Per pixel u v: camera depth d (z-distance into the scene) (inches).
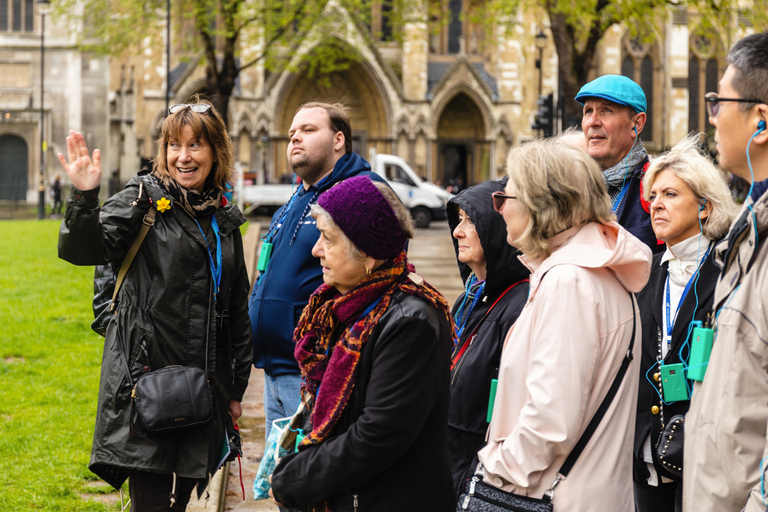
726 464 85.2
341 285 100.5
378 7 1625.2
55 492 188.2
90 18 1037.2
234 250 145.1
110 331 131.7
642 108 161.3
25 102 1572.3
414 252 718.5
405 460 95.7
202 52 1448.1
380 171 1119.6
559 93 669.9
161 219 132.6
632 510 98.5
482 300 131.5
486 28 765.3
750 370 84.4
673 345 126.2
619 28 1610.5
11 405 257.8
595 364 95.0
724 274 91.4
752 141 88.4
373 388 92.8
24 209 1464.1
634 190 161.9
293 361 157.9
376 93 1571.1
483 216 124.4
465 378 121.2
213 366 133.3
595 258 97.6
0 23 1571.1
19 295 449.7
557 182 99.7
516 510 94.8
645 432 128.6
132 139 1386.6
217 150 138.3
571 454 95.4
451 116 1676.9
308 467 93.6
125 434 125.0
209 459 133.6
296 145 161.2
